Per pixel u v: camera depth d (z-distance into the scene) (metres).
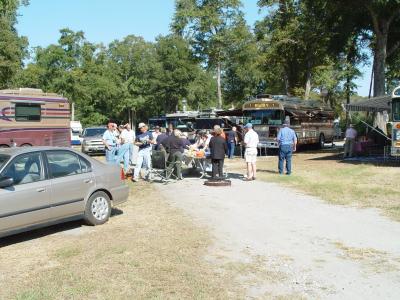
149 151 15.91
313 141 31.53
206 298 5.47
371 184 14.35
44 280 6.08
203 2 51.47
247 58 53.78
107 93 68.00
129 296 5.53
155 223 9.40
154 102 76.31
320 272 6.39
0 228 7.57
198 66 69.38
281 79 54.09
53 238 8.32
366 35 33.34
